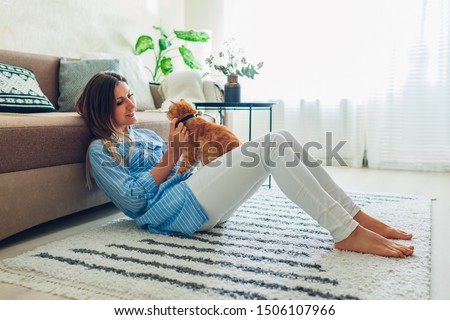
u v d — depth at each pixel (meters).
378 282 1.08
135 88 2.76
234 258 1.26
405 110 3.20
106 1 3.16
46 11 2.63
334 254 1.28
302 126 3.58
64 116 1.63
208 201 1.35
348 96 3.38
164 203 1.41
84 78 2.39
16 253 1.39
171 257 1.27
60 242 1.42
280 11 3.55
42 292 1.08
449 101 3.07
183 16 4.08
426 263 1.21
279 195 2.24
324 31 3.40
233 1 3.74
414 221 1.68
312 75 3.49
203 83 2.97
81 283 1.11
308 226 1.61
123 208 1.53
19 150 1.38
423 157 3.20
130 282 1.10
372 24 3.21
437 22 3.03
